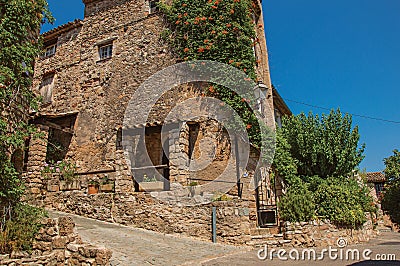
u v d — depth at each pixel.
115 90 13.49
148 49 13.25
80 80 14.56
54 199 10.70
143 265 5.89
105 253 5.54
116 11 14.64
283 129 13.33
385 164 19.02
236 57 11.63
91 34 14.97
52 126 12.54
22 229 5.82
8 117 7.23
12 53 6.86
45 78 15.67
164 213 8.98
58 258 5.78
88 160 13.10
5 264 5.13
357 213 10.19
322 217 9.58
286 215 9.21
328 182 11.64
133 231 8.59
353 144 12.63
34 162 10.96
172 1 13.16
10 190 6.24
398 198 16.41
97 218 9.74
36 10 7.70
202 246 7.77
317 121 12.92
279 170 11.73
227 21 11.97
